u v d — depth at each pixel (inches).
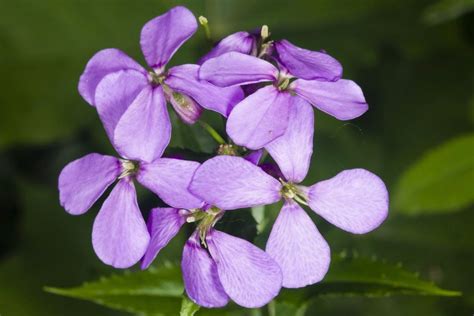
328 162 10.6
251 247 8.4
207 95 8.5
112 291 9.1
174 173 8.4
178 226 8.4
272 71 8.5
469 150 9.8
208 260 8.4
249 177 8.4
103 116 8.4
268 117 8.4
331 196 8.5
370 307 10.6
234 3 11.1
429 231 10.7
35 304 10.7
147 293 9.2
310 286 9.0
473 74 11.1
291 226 8.5
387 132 11.0
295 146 8.5
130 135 8.3
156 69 8.5
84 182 8.5
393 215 10.7
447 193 9.8
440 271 10.6
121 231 8.4
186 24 8.5
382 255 10.6
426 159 9.8
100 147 11.1
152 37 8.5
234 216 8.6
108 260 8.4
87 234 10.9
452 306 10.6
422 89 11.1
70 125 11.1
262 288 8.3
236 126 8.3
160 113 8.4
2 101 11.1
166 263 9.2
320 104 8.5
